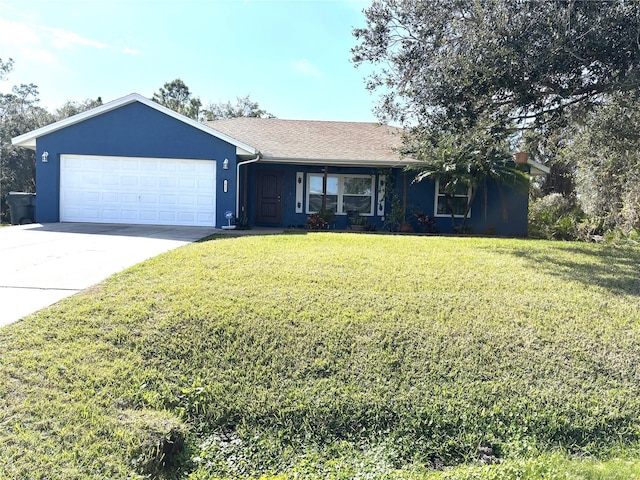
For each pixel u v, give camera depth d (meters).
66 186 13.02
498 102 8.77
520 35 7.29
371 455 3.14
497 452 3.24
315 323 4.51
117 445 2.77
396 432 3.34
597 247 9.80
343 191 14.91
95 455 2.65
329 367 3.88
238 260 6.90
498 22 7.36
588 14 7.03
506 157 13.26
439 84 8.52
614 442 3.34
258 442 3.18
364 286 5.68
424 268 6.74
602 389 3.78
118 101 12.66
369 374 3.82
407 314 4.82
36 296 4.95
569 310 5.12
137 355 3.81
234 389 3.57
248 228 13.20
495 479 2.89
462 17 8.60
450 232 14.66
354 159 13.67
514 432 3.38
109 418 3.01
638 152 10.05
